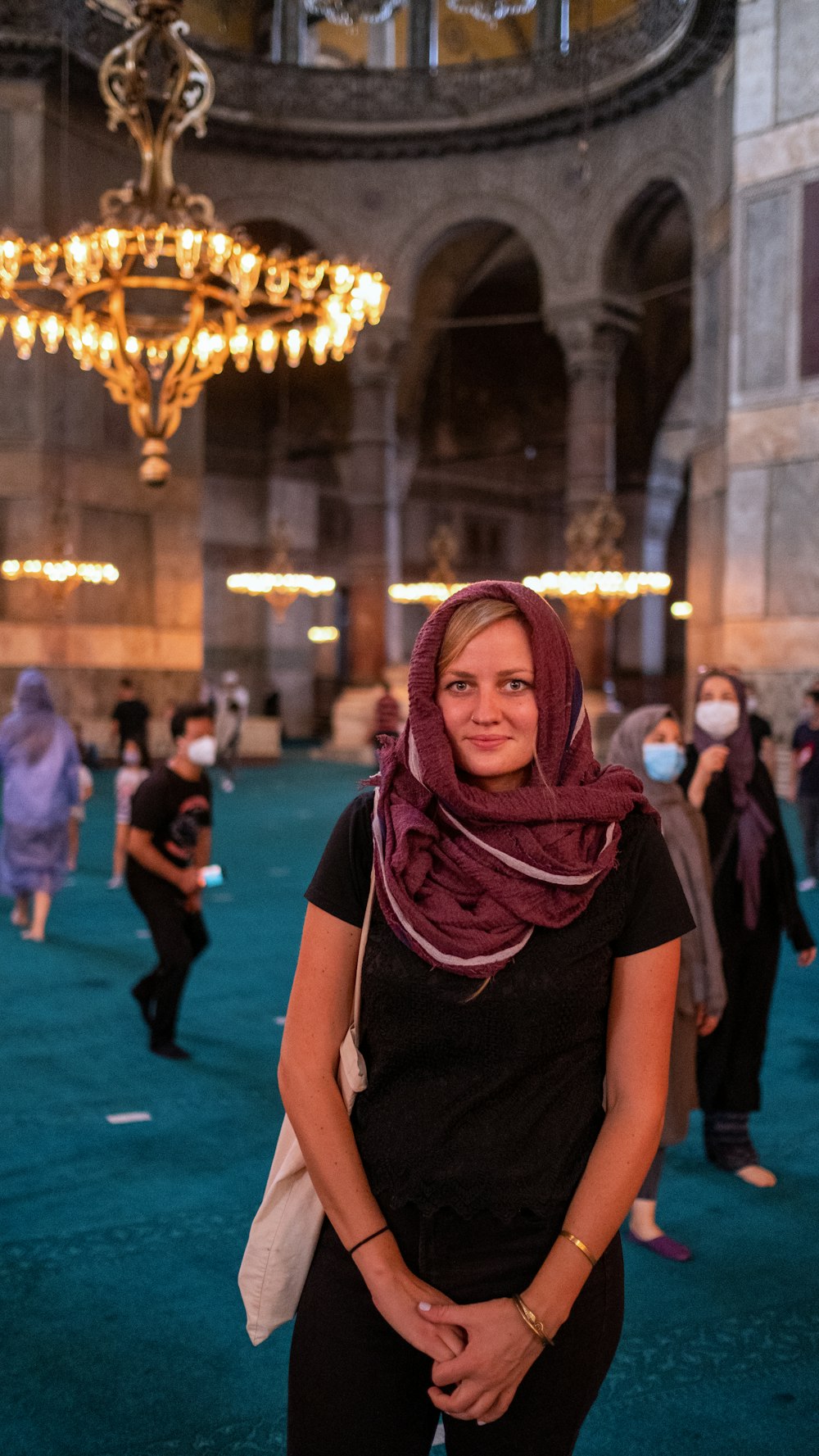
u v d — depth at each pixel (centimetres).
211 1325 299
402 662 2719
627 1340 295
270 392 3008
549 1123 142
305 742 2969
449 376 3123
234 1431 255
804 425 1524
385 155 2300
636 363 2938
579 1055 145
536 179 2211
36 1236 346
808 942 404
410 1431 145
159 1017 525
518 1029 138
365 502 2372
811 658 1522
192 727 512
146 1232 350
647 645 3291
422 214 2309
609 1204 138
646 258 2217
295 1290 155
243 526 3020
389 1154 142
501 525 3434
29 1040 549
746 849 393
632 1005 147
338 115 2256
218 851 1164
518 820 140
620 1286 147
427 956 138
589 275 2158
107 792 1733
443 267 2641
